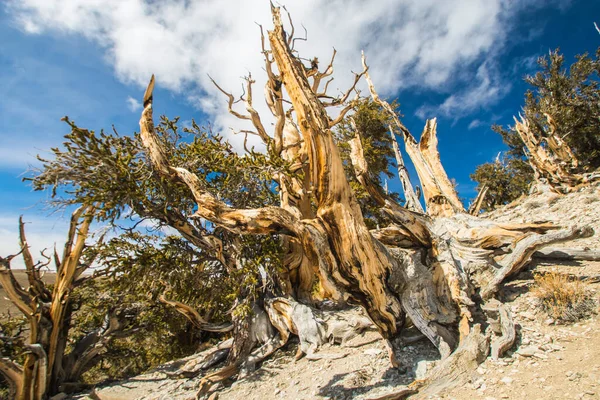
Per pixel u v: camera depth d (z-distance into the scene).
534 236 4.98
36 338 9.65
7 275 9.49
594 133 17.44
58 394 9.27
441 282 4.98
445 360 4.02
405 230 5.32
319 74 9.06
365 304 4.81
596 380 2.88
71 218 10.25
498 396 3.13
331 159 4.18
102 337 11.22
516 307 4.77
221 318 11.75
